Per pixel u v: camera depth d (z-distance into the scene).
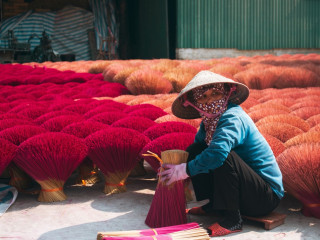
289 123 3.61
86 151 2.96
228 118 2.30
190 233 2.19
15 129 3.13
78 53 19.95
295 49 18.61
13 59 16.50
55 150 2.85
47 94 5.98
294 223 2.50
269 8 18.09
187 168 2.29
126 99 5.46
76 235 2.39
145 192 3.18
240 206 2.39
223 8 17.38
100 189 3.27
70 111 4.02
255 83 6.94
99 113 4.02
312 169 2.46
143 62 9.59
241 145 2.37
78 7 19.84
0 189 3.17
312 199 2.54
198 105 2.41
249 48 17.88
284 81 6.93
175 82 6.66
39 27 19.30
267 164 2.38
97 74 8.41
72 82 7.59
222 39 17.42
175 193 2.43
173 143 2.78
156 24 17.61
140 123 3.45
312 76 6.91
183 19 16.89
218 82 2.30
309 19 18.72
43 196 2.97
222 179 2.31
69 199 3.02
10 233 2.42
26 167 2.89
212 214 2.67
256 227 2.46
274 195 2.40
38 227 2.52
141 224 2.56
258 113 4.08
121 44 20.64
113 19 20.08
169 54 17.62
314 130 3.33
